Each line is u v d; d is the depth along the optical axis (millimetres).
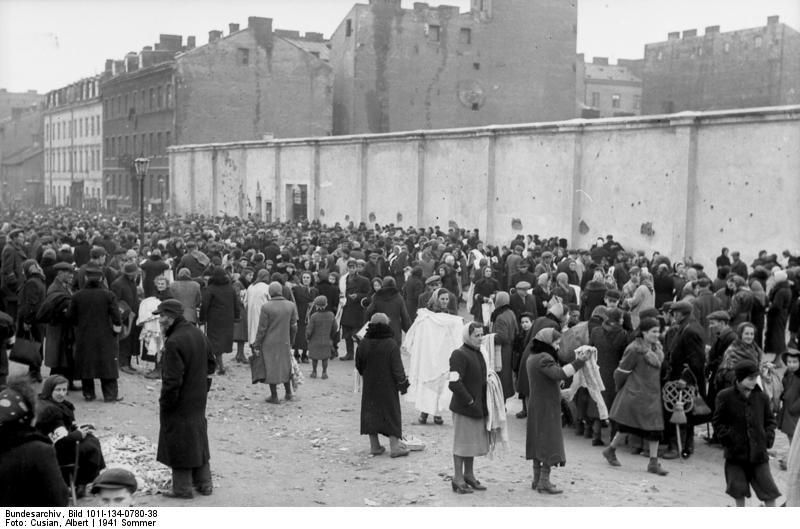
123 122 76312
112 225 38500
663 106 73812
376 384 11922
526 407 14188
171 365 9516
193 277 20719
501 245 35219
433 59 65000
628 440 12562
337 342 19656
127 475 6668
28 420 6410
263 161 52688
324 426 13797
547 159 32781
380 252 24359
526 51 67188
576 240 31625
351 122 63969
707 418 11953
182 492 9797
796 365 11102
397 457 11961
